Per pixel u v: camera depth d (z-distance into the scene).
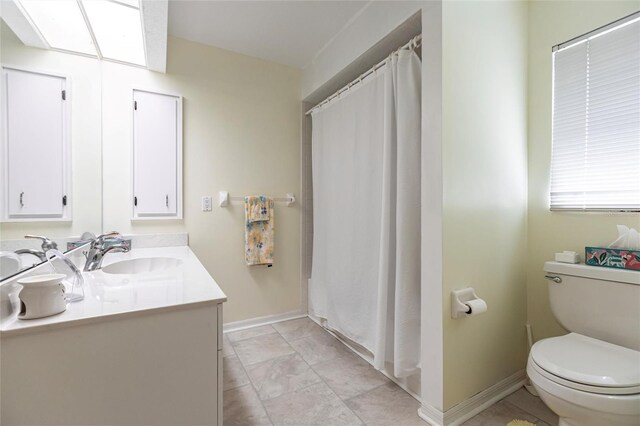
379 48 1.83
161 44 1.70
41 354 0.74
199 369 0.93
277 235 2.62
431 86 1.38
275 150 2.60
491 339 1.55
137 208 2.02
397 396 1.57
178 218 2.17
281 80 2.62
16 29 1.04
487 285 1.53
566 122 1.60
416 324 1.53
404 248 1.53
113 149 1.92
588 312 1.37
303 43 2.29
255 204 2.42
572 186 1.57
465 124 1.42
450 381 1.36
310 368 1.84
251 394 1.58
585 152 1.52
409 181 1.53
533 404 1.52
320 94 2.59
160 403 0.88
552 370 1.08
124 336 0.83
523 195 1.74
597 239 1.48
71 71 1.45
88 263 1.33
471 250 1.45
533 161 1.74
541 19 1.71
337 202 2.20
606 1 1.44
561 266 1.47
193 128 2.24
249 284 2.50
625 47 1.38
